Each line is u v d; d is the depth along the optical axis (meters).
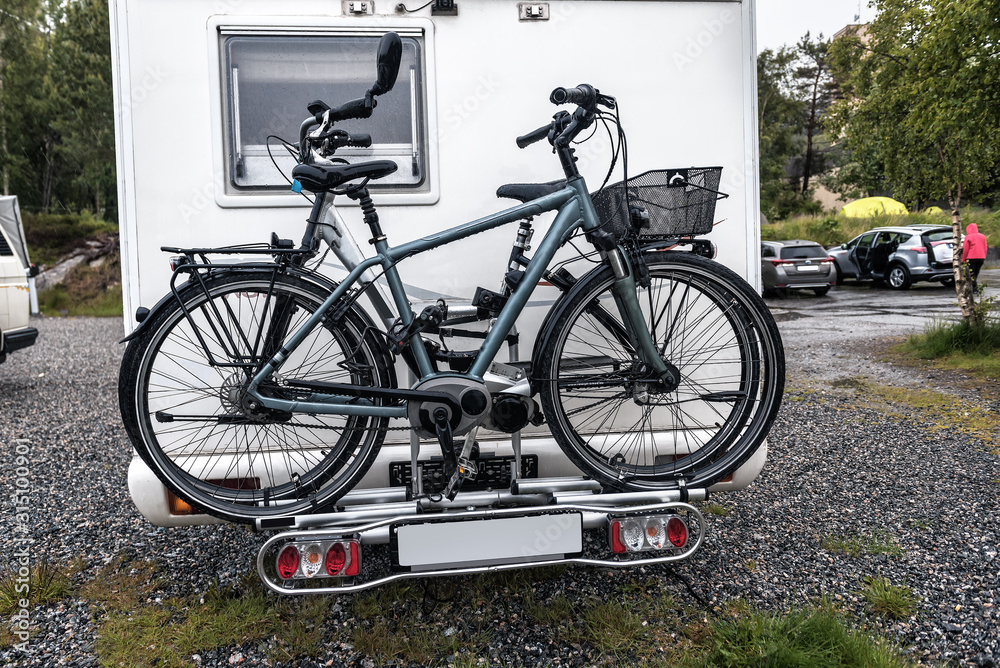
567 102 2.43
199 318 2.60
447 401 2.40
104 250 22.72
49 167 26.11
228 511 2.48
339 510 2.53
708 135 2.82
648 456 2.78
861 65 9.51
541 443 2.76
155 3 2.55
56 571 3.19
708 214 2.49
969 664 2.47
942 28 7.48
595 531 3.48
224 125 2.62
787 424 5.91
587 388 2.62
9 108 24.09
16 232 8.23
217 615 2.78
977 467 4.69
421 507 2.42
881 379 7.64
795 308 15.02
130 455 5.28
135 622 2.76
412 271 2.70
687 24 2.78
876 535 3.56
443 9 2.65
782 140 41.78
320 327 2.58
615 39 2.75
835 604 2.86
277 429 2.63
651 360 2.60
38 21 24.44
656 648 2.53
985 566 3.22
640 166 2.80
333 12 2.63
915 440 5.36
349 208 2.68
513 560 2.41
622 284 2.53
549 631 2.64
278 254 2.39
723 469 2.71
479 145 2.72
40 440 5.72
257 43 2.63
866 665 2.38
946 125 7.80
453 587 2.96
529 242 2.58
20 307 7.48
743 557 3.30
